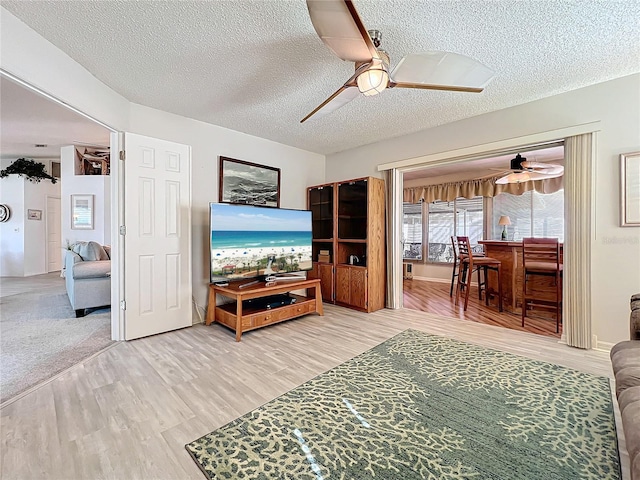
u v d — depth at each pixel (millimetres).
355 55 1777
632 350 1612
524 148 3230
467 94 2928
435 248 7219
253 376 2221
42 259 7188
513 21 1905
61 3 1745
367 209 4164
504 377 2221
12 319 3584
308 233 4125
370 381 2156
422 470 1346
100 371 2271
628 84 2613
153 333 3074
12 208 6812
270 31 2018
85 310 3814
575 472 1330
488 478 1299
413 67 1883
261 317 3244
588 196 2781
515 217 6133
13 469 1336
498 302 4395
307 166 5031
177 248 3258
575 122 2850
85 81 2459
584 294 2793
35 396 1924
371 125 3787
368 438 1556
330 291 4617
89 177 6211
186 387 2053
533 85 2760
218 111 3369
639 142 2580
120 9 1804
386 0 1729
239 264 3412
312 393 1988
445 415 1755
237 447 1486
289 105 3209
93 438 1541
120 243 2879
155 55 2285
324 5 1373
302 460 1406
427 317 3879
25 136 5191
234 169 3992
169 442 1519
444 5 1772
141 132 3178
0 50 1754
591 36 2055
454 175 6781
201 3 1764
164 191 3148
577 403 1876
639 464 891
